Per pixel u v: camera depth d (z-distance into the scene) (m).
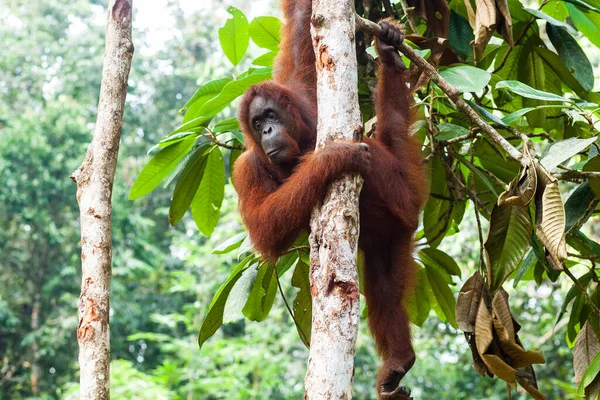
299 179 3.86
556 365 13.19
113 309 19.77
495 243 4.02
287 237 4.11
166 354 21.59
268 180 4.51
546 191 3.69
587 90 4.98
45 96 23.17
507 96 5.45
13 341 21.47
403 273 4.67
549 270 4.79
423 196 4.52
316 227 3.31
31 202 20.66
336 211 3.29
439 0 4.83
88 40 23.44
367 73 4.98
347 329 2.97
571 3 5.09
